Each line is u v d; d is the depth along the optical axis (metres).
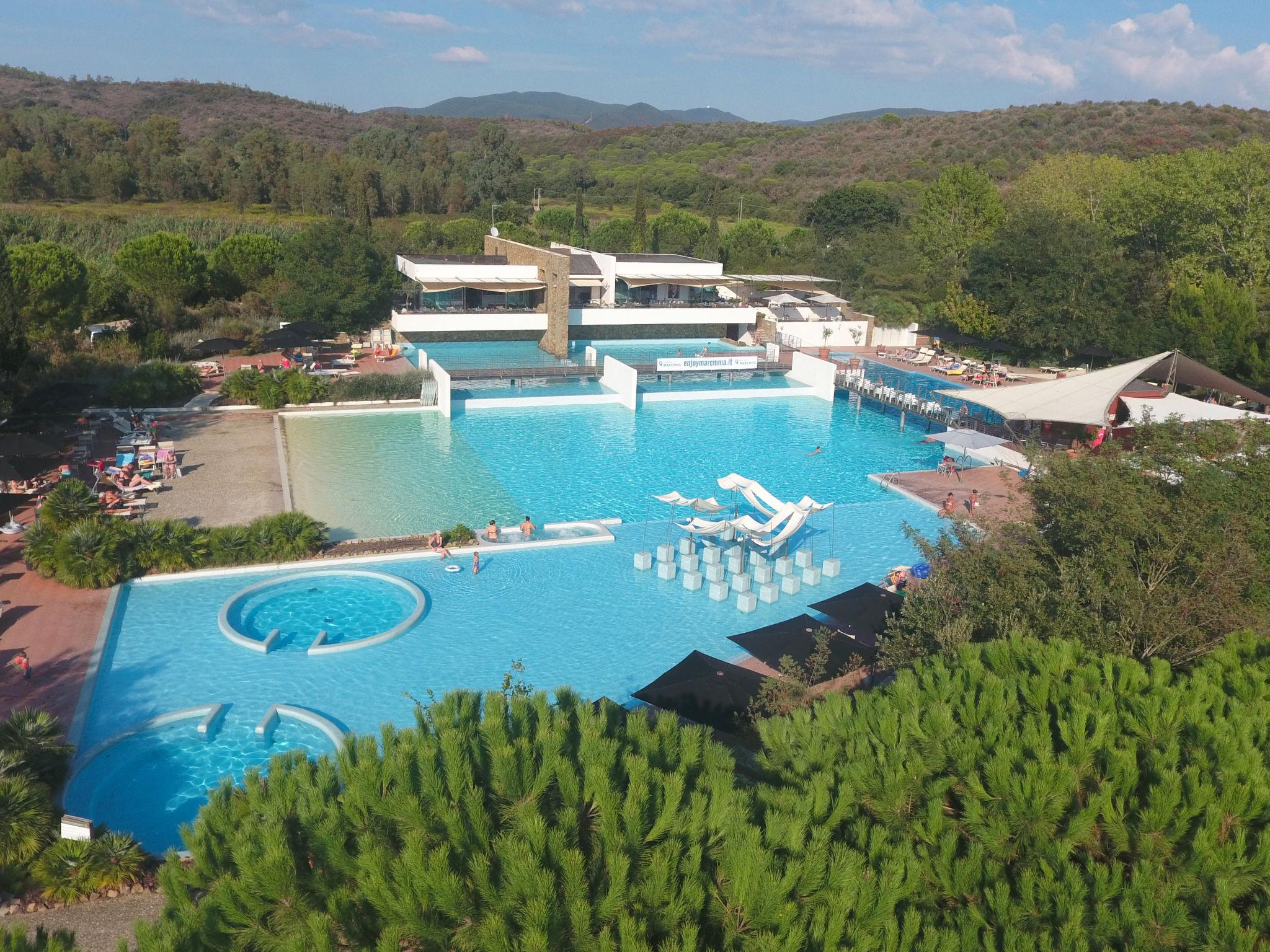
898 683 14.12
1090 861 10.62
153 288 65.50
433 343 66.19
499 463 42.06
